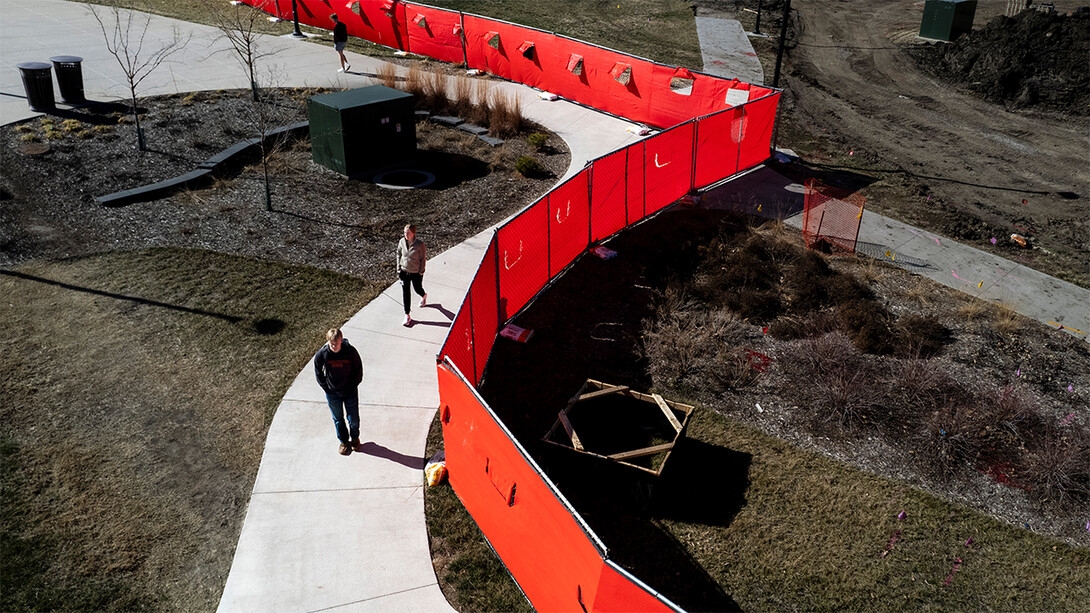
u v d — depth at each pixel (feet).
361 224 44.78
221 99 61.16
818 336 35.70
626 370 33.09
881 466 28.58
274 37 82.02
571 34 90.33
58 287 36.55
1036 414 31.14
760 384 32.58
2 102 56.70
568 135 61.16
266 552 23.66
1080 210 52.70
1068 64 77.10
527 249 35.29
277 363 32.37
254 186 48.19
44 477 26.09
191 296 36.55
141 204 44.75
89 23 81.71
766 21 102.78
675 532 25.21
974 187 56.39
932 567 24.66
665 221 46.93
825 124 69.36
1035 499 27.45
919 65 87.86
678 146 47.26
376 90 52.90
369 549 23.97
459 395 23.07
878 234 46.75
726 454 28.68
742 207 49.42
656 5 106.83
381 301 37.32
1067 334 37.17
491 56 73.51
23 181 45.50
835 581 23.99
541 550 20.61
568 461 25.85
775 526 25.75
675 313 36.68
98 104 57.67
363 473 26.86
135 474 26.48
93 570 23.00
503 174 52.85
